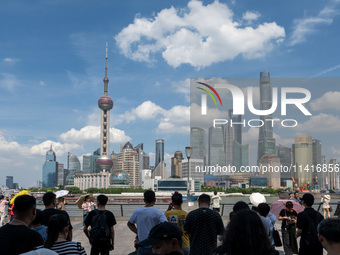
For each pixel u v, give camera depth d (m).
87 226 6.83
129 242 13.15
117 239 13.88
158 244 2.86
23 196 4.29
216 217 5.59
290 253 8.35
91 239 6.61
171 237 2.85
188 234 5.72
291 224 8.41
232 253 2.51
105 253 6.61
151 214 6.18
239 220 2.61
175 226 2.96
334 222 3.03
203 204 5.88
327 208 13.52
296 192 10.93
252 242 2.48
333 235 2.96
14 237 3.99
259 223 2.60
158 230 2.89
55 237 3.98
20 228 4.11
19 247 3.95
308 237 6.28
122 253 10.97
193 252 5.53
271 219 6.65
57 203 11.41
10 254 3.90
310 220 6.32
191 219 5.61
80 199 13.40
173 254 2.66
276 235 6.62
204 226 5.55
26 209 4.23
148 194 6.40
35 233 4.15
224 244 2.59
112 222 6.78
